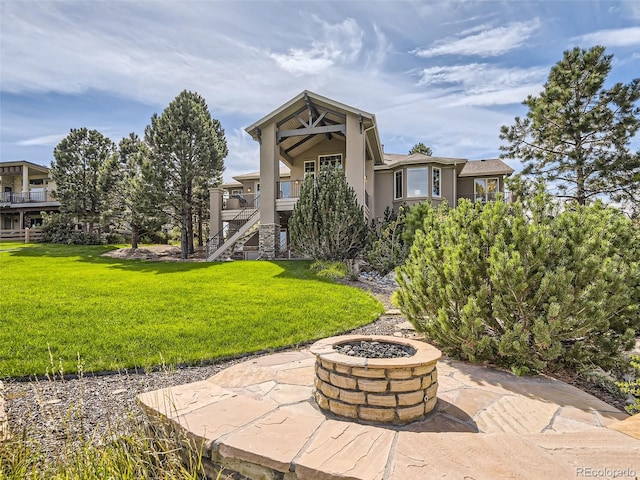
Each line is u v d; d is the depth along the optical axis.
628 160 12.22
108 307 7.32
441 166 19.36
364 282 11.41
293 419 2.78
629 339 4.10
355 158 15.30
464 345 4.52
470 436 2.43
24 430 2.67
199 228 24.66
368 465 2.10
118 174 22.48
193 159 19.06
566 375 4.30
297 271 12.24
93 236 24.31
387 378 2.95
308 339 5.77
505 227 4.51
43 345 5.15
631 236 4.82
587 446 2.26
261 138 16.39
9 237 26.84
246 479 2.33
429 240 5.30
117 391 3.93
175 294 8.69
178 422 2.70
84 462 2.32
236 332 5.92
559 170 13.58
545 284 3.94
